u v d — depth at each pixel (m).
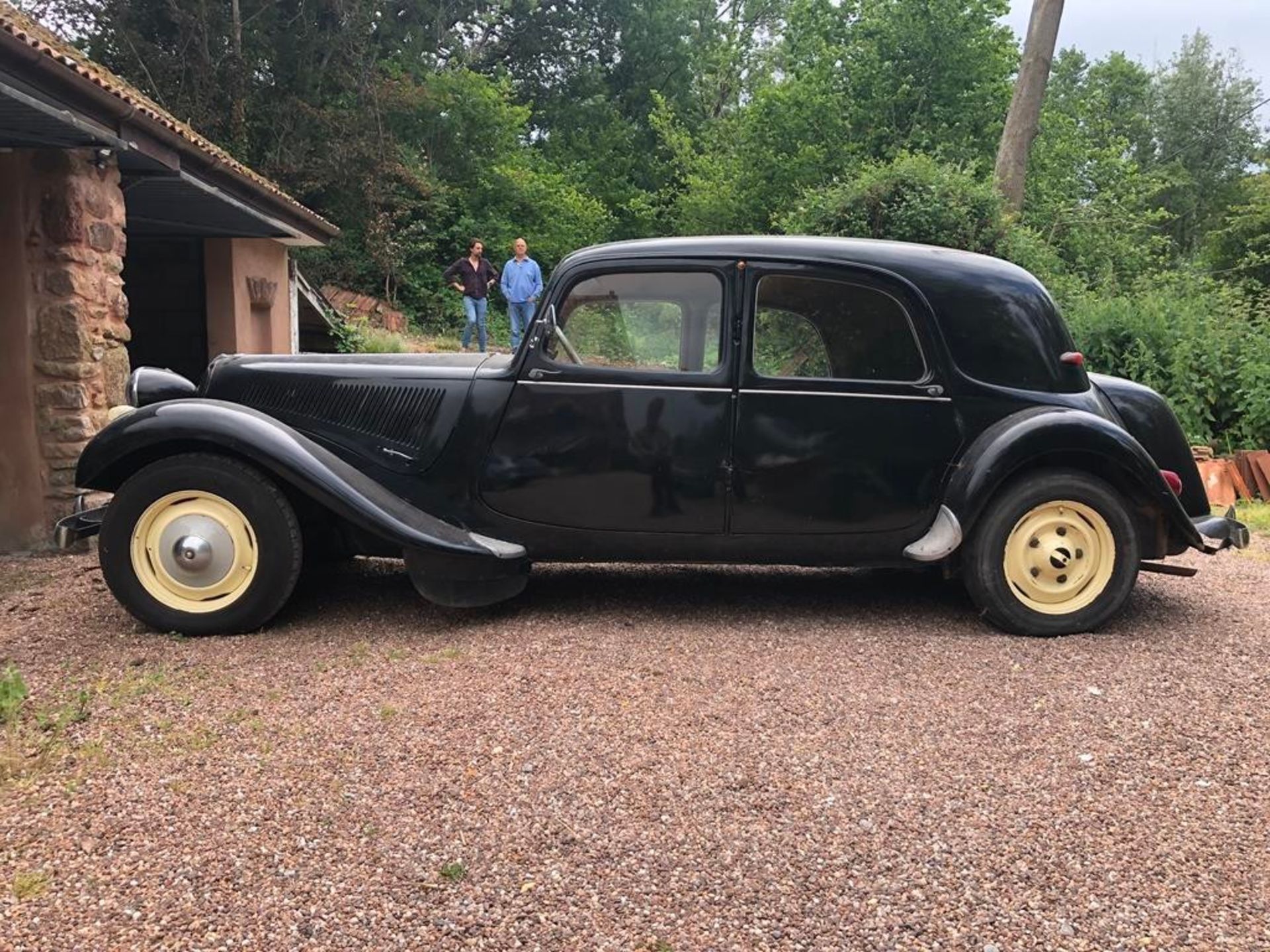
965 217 13.47
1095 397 4.05
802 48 24.42
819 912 2.02
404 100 21.64
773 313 3.94
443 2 25.62
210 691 3.16
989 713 3.06
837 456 3.93
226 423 3.70
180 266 10.27
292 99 20.42
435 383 4.03
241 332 10.34
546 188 24.50
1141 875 2.16
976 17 21.59
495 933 1.94
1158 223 30.19
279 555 3.77
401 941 1.91
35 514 5.44
